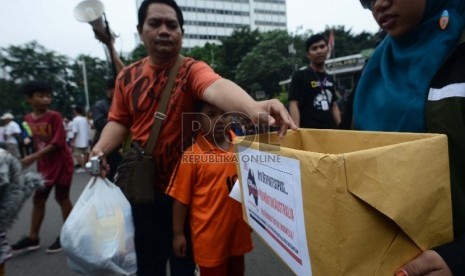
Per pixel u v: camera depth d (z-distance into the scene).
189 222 1.84
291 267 0.83
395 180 0.63
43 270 2.87
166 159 1.69
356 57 18.53
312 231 0.68
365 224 0.61
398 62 1.08
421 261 0.67
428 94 0.95
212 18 78.06
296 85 3.09
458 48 0.89
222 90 1.37
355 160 0.60
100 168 1.57
